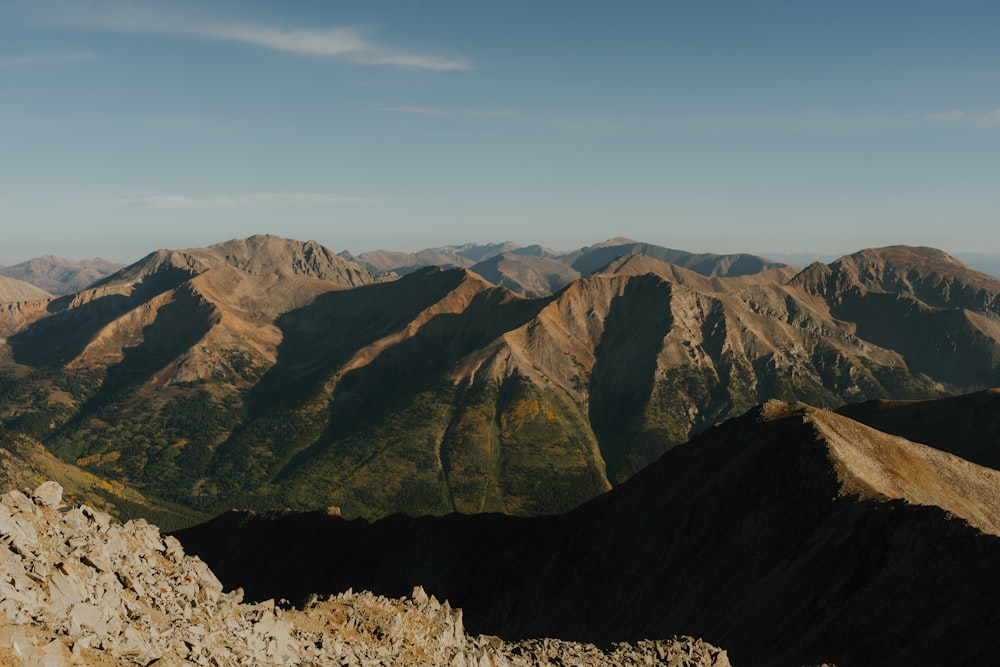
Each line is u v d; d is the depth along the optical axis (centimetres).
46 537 2902
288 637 3462
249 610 3522
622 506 16012
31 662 2125
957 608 7862
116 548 3197
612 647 6131
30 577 2556
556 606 14525
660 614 12369
